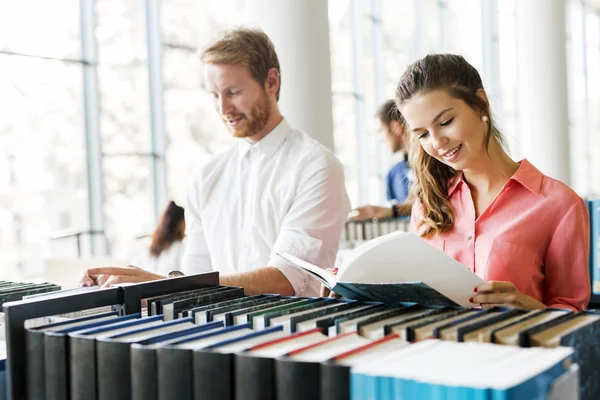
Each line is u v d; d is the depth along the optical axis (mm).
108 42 5207
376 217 4234
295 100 4293
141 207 5449
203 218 2107
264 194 1961
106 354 877
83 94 5113
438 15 8461
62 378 923
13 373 968
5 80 4680
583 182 12422
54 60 4930
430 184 1617
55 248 4980
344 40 7336
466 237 1573
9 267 4750
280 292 1716
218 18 5859
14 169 4754
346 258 1134
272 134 1967
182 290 1238
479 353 733
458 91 1418
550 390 663
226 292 1210
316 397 741
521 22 8156
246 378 777
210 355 798
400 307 1042
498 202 1526
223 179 2070
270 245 1965
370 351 795
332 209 1882
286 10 4262
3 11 4648
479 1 9195
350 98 7422
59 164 5000
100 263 3344
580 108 12289
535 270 1477
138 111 5406
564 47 8070
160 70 5488
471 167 1527
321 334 898
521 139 8250
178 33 5594
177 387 817
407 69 1499
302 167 1902
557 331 839
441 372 665
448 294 1130
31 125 4832
